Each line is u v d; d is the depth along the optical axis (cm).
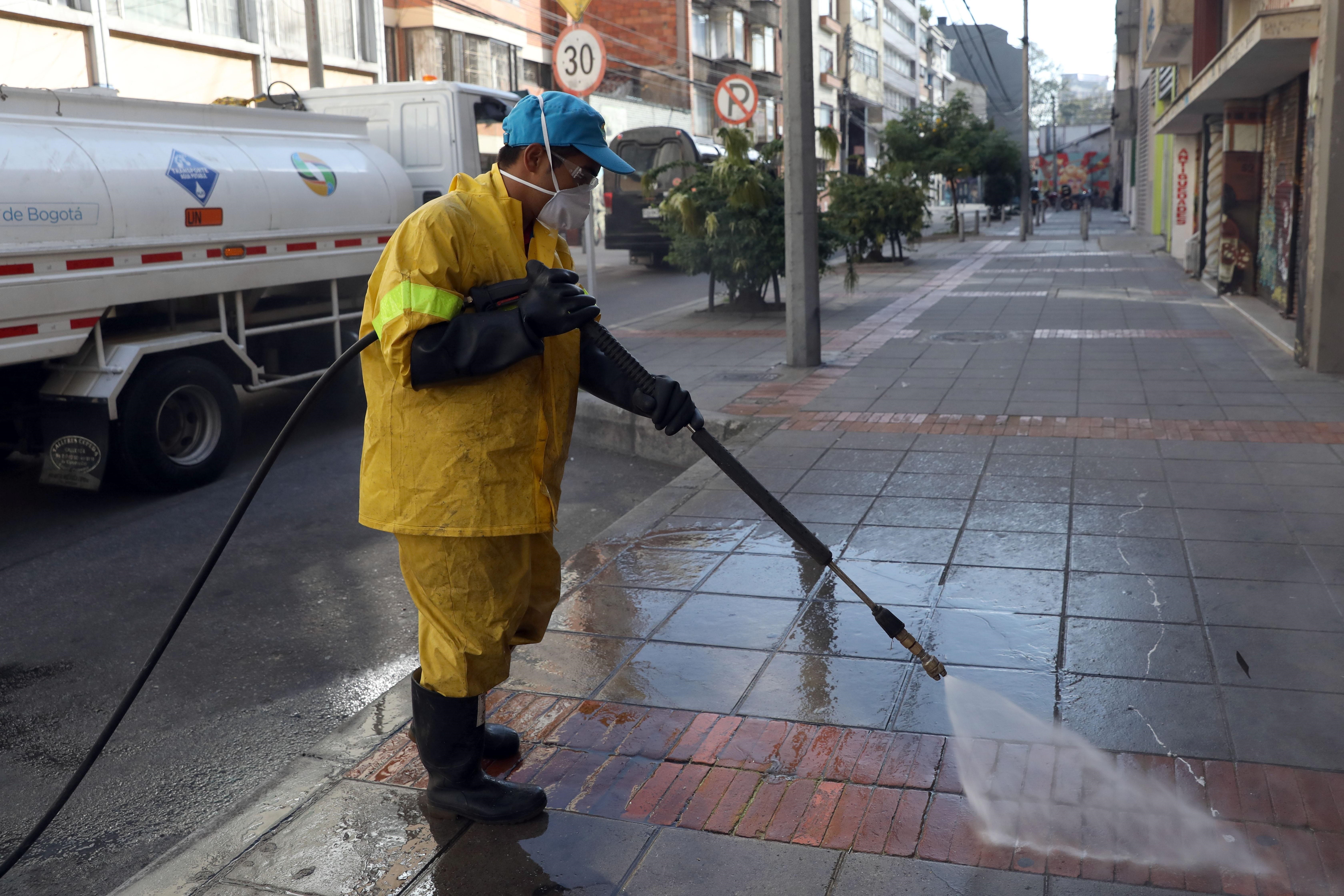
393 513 264
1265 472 592
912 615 414
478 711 285
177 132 687
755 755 314
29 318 580
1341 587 424
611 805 290
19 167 571
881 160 3731
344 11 2270
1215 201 1700
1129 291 1619
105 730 257
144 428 650
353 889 258
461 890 257
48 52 1588
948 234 3778
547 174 262
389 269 248
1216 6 1573
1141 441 672
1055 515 530
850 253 1564
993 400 820
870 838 271
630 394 276
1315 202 880
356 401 927
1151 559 464
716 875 259
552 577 299
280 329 777
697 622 414
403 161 948
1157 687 347
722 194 1459
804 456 670
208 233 687
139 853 313
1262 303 1354
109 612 496
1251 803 281
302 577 539
